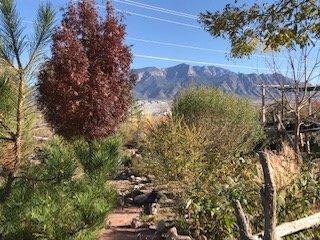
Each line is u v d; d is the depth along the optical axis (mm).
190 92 15141
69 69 10289
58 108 10273
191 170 8734
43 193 5156
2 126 4914
